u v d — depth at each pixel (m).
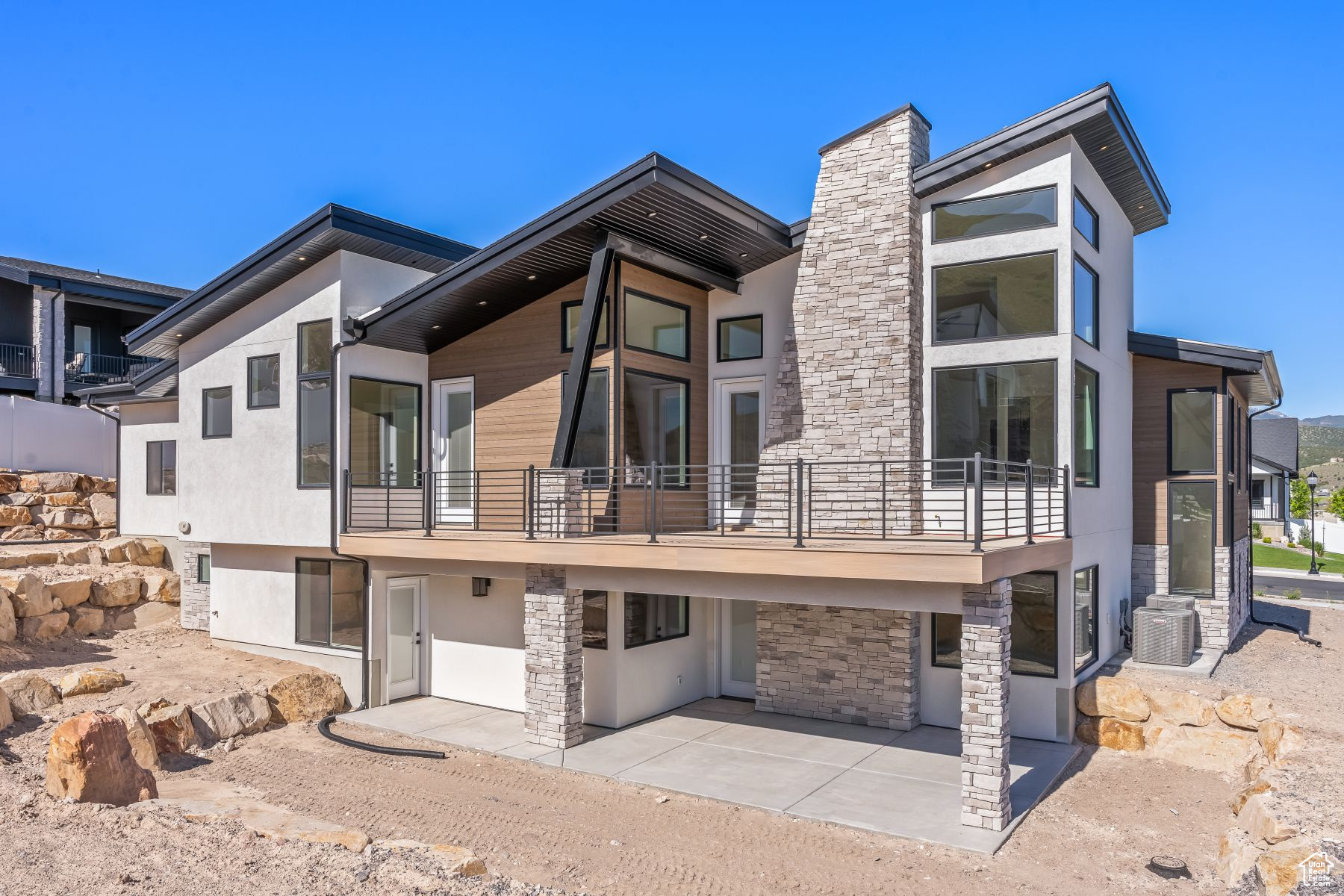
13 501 20.39
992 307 13.00
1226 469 15.78
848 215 13.73
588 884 8.28
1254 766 10.72
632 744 12.55
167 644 16.00
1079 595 13.13
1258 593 26.50
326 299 14.22
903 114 13.41
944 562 9.49
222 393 15.66
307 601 15.09
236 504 15.30
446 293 13.34
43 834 7.61
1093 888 8.35
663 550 11.27
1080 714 12.60
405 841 8.34
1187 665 14.09
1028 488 10.87
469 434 15.40
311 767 11.57
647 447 13.98
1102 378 14.17
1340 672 14.61
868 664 13.44
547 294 14.51
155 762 11.00
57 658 14.16
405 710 14.22
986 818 9.52
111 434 24.12
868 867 8.75
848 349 13.58
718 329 15.40
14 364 27.42
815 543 10.92
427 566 13.70
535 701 12.54
